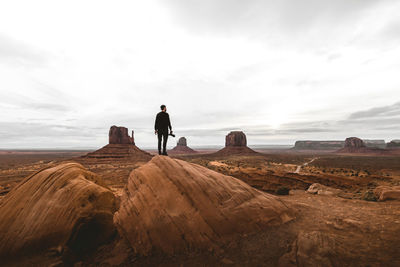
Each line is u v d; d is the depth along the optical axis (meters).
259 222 5.25
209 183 5.77
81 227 5.15
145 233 4.84
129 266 4.22
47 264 4.26
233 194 5.79
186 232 4.68
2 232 4.71
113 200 6.94
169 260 4.22
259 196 6.33
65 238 4.86
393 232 4.37
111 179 35.88
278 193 17.41
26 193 5.54
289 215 6.02
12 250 4.50
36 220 4.94
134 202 5.45
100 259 4.74
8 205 5.27
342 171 47.12
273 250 4.06
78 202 5.40
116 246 5.20
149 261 4.30
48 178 5.92
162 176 5.81
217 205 5.23
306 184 23.72
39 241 4.68
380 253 3.46
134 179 6.22
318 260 3.29
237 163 78.81
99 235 5.66
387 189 10.23
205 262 3.96
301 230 4.96
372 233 4.44
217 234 4.72
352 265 3.13
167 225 4.80
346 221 5.41
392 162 85.44
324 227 5.11
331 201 9.50
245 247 4.31
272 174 26.70
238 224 5.00
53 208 5.17
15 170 60.12
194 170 6.23
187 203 5.17
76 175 6.34
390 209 6.71
